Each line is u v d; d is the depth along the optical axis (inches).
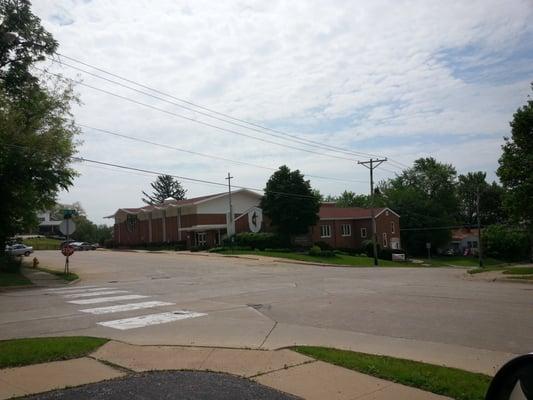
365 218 2588.6
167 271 1218.6
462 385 245.6
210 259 1713.8
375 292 689.6
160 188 4977.9
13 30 1162.6
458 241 3791.8
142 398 233.8
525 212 1160.2
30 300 657.6
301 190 2128.4
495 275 970.1
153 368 287.0
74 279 997.2
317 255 1978.3
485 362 309.0
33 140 1197.1
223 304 587.2
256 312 522.3
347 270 1320.1
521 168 1143.0
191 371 280.2
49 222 4414.4
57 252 2409.0
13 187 1133.7
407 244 3107.8
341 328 425.7
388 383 255.8
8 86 1214.3
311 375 270.4
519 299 586.2
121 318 488.4
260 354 317.4
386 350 343.0
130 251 2480.3
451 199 3617.1
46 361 301.6
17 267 1139.9
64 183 1226.0
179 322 462.6
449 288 738.8
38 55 1226.0
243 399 232.5
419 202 3122.5
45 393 243.0
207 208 2465.6
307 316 490.9
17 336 404.8
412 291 695.7
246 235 2151.8
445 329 411.2
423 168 3683.6
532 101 1154.0
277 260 1704.0
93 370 283.0
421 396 236.5
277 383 257.3
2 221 1165.1
